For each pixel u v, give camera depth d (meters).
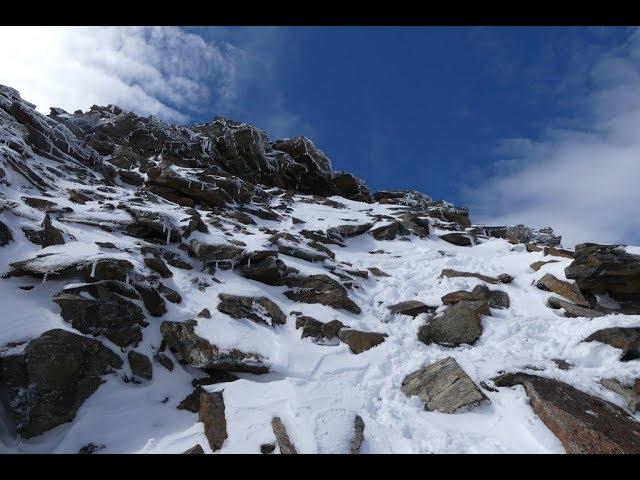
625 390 7.08
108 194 15.40
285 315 10.38
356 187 31.53
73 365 6.45
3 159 12.41
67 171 16.58
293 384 7.27
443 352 9.34
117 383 6.80
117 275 8.42
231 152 28.30
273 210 21.50
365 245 18.83
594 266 10.91
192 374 7.74
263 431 6.14
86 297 7.66
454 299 11.52
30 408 5.78
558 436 6.01
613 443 5.65
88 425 6.03
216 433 6.14
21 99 19.94
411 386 7.87
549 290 12.13
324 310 10.85
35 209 10.72
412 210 26.67
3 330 6.47
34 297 7.57
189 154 26.53
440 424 6.69
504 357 8.54
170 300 9.17
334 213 22.84
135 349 7.52
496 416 6.71
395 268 15.87
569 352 8.73
